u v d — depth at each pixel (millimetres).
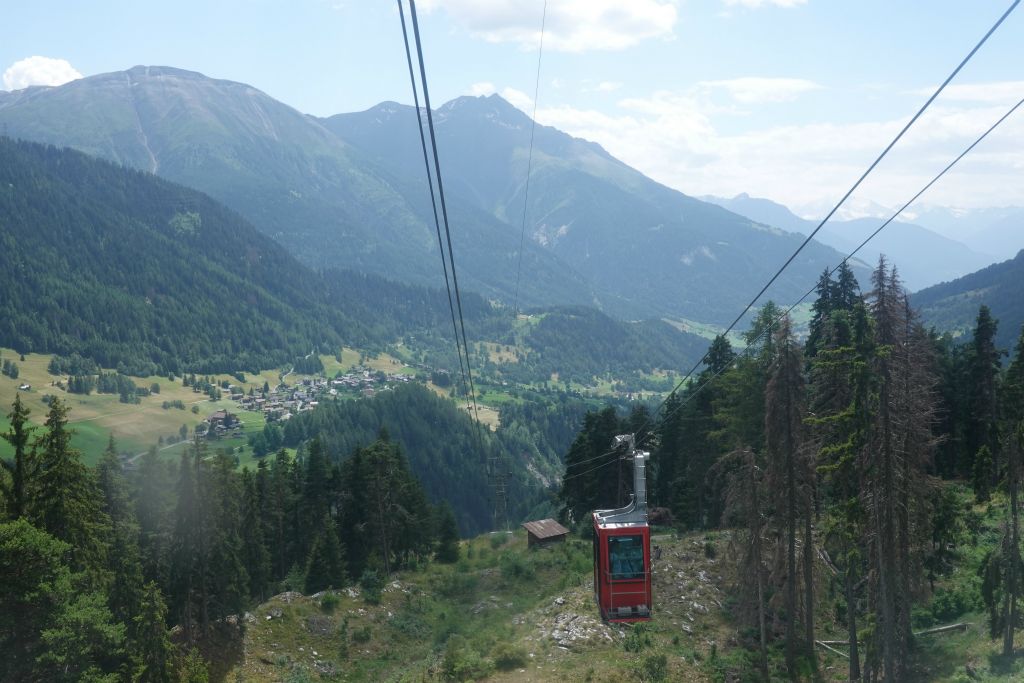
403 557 83188
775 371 40594
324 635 52906
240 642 49344
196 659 41719
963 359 71062
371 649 52562
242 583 55312
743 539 43531
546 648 43312
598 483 82875
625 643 42906
